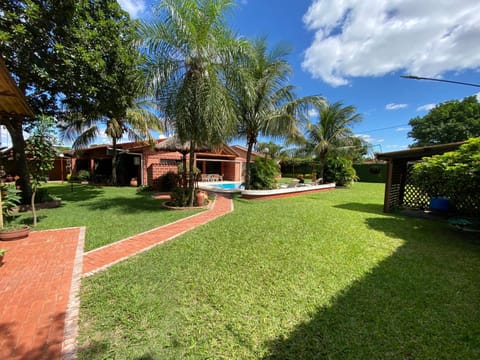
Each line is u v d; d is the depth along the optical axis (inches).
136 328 83.2
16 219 239.3
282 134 407.5
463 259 144.0
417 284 112.8
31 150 208.2
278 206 330.0
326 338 77.9
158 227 217.3
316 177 734.5
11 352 72.2
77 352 72.8
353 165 935.7
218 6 255.0
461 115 1020.5
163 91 273.1
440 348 73.7
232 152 826.8
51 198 330.0
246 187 422.0
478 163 177.5
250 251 155.3
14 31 222.2
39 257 146.6
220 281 115.8
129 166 624.7
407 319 87.2
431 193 230.7
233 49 266.1
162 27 254.1
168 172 530.6
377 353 71.7
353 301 98.8
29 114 215.9
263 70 372.8
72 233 196.5
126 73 300.0
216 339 78.2
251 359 70.2
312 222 233.0
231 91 294.7
